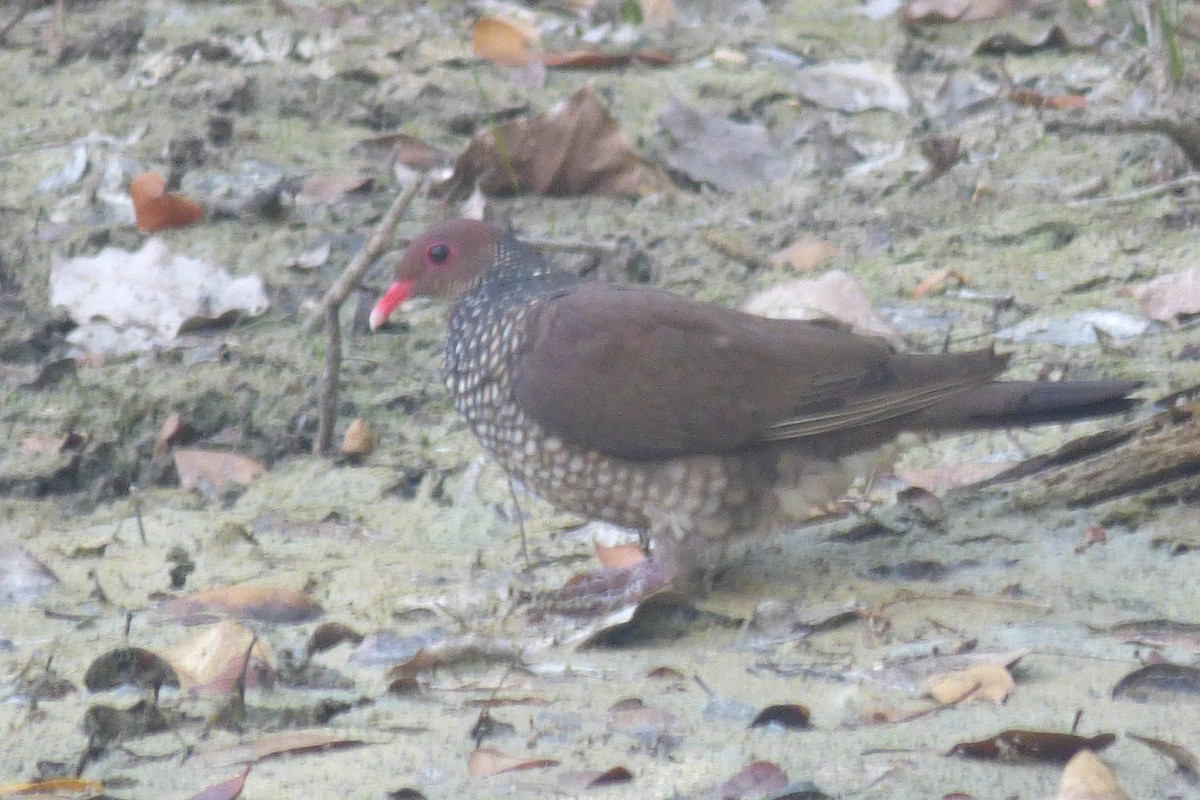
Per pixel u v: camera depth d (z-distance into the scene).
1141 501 8.63
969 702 6.94
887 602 7.91
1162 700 6.88
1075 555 8.27
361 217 12.66
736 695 7.13
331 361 9.84
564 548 8.83
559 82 14.95
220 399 10.34
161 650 7.68
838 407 7.99
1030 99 14.07
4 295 11.73
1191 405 8.64
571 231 12.42
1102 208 12.17
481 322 8.50
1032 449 9.38
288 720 7.06
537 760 6.59
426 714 7.10
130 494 9.66
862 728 6.80
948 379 8.05
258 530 9.11
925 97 14.47
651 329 8.05
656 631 7.90
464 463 9.71
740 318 8.23
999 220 12.16
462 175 12.95
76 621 8.07
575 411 8.02
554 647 7.74
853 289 10.87
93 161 13.45
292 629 7.98
